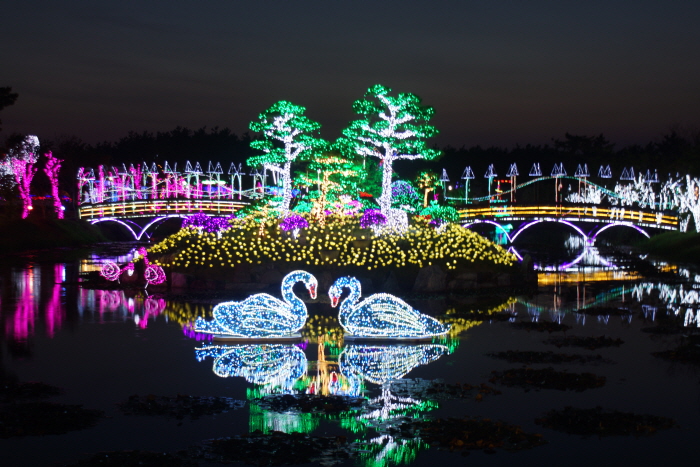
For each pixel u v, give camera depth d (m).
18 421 13.43
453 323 25.55
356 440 12.61
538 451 12.10
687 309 29.45
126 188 107.88
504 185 119.25
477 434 12.80
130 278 38.91
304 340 22.08
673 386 16.25
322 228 41.19
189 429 13.12
